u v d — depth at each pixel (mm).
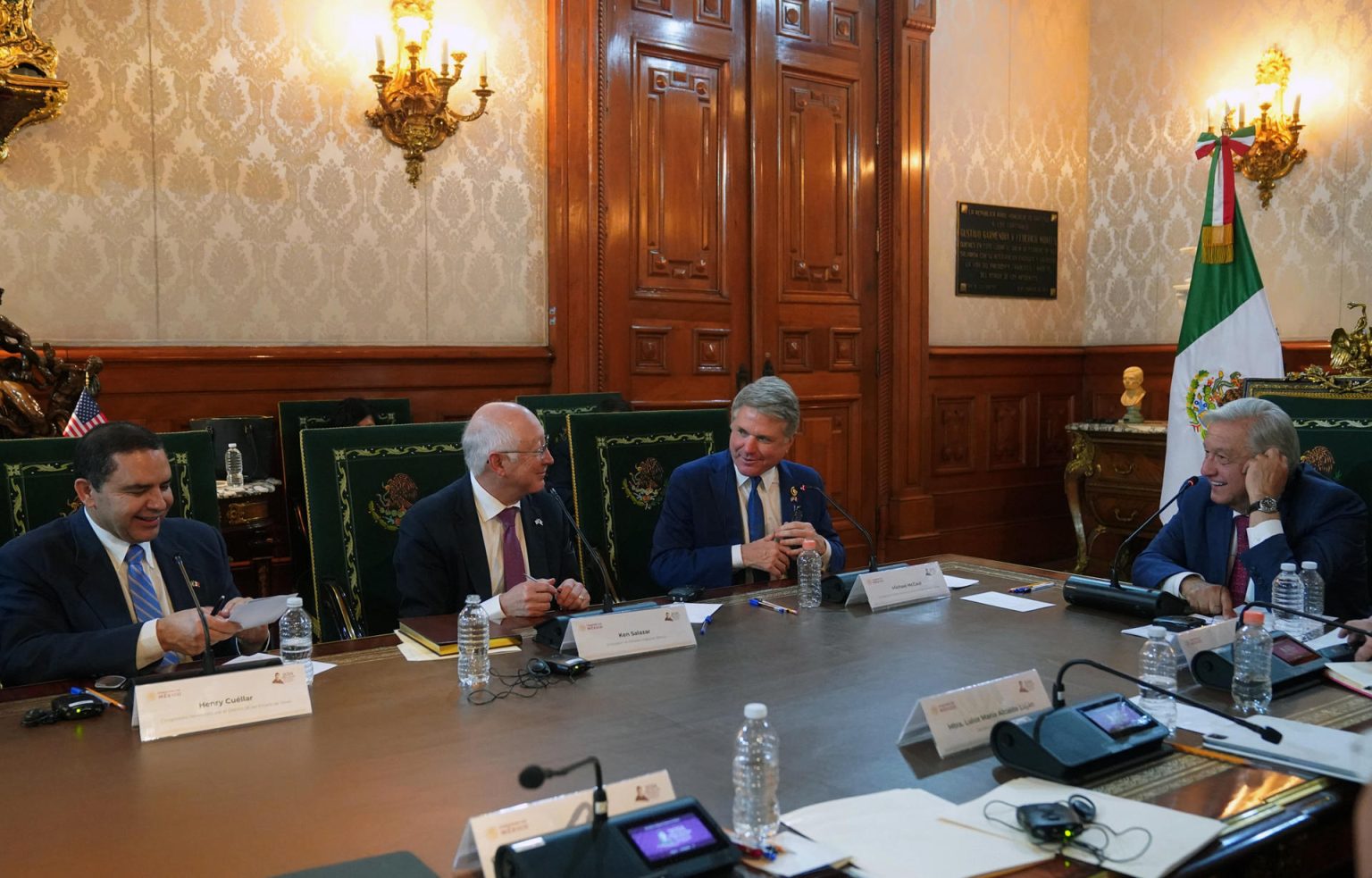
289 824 1347
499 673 2014
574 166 5324
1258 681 1831
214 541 2596
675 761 1561
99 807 1400
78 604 2244
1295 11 6105
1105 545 6648
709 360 5879
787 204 6117
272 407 4688
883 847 1281
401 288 4980
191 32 4469
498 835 1219
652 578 3289
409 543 2699
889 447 6566
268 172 4656
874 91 6457
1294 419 3422
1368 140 5809
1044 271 7176
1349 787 1472
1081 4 7223
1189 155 6711
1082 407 7391
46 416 3814
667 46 5621
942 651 2174
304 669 1890
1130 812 1371
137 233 4406
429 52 4895
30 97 4012
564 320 5352
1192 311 5445
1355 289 5895
